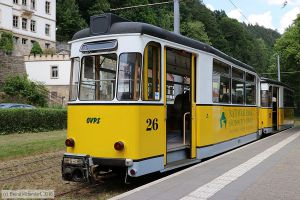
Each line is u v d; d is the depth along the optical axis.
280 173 10.23
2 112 24.50
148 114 9.75
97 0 93.81
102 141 9.72
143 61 9.62
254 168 10.97
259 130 21.20
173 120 12.06
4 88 46.50
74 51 10.50
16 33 70.06
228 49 94.00
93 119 9.88
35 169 13.23
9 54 63.94
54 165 13.98
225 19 98.44
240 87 16.81
